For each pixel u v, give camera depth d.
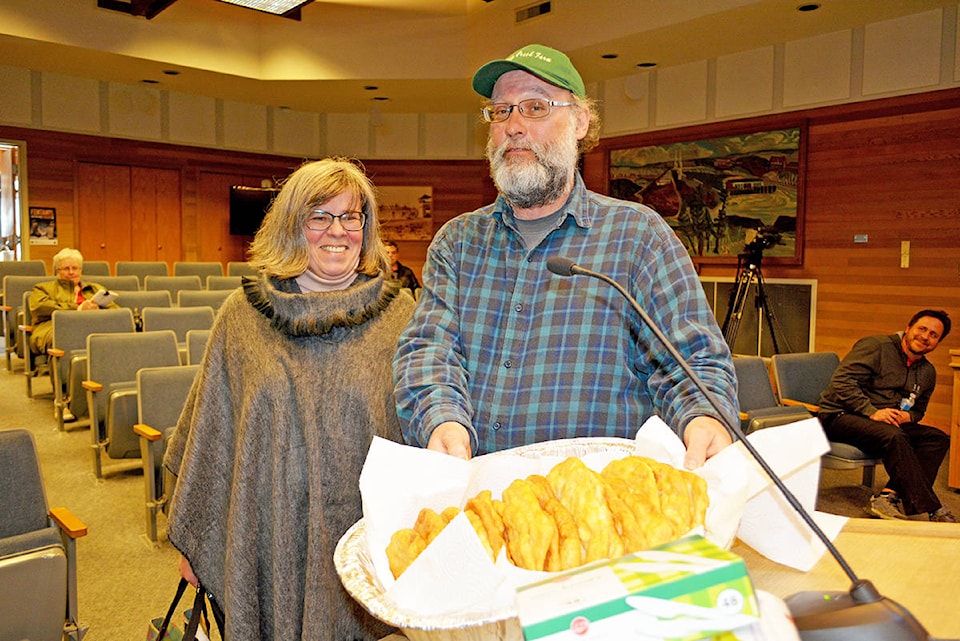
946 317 3.83
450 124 10.48
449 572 0.73
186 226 10.05
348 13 8.42
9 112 8.63
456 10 8.32
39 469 2.15
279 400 1.64
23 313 6.00
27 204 8.86
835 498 4.16
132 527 3.56
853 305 6.43
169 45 8.24
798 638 0.61
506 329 1.47
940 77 5.80
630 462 0.91
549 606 0.57
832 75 6.47
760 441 0.94
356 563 0.85
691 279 1.37
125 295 6.27
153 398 3.53
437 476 0.96
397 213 10.70
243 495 1.64
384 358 1.73
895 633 0.63
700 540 0.65
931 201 5.91
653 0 6.48
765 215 7.01
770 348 6.95
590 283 1.43
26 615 1.79
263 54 8.80
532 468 1.01
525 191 1.43
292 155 10.79
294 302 1.69
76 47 7.71
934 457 3.86
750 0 5.83
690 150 7.58
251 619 1.62
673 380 1.24
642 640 0.55
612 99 8.29
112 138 9.38
